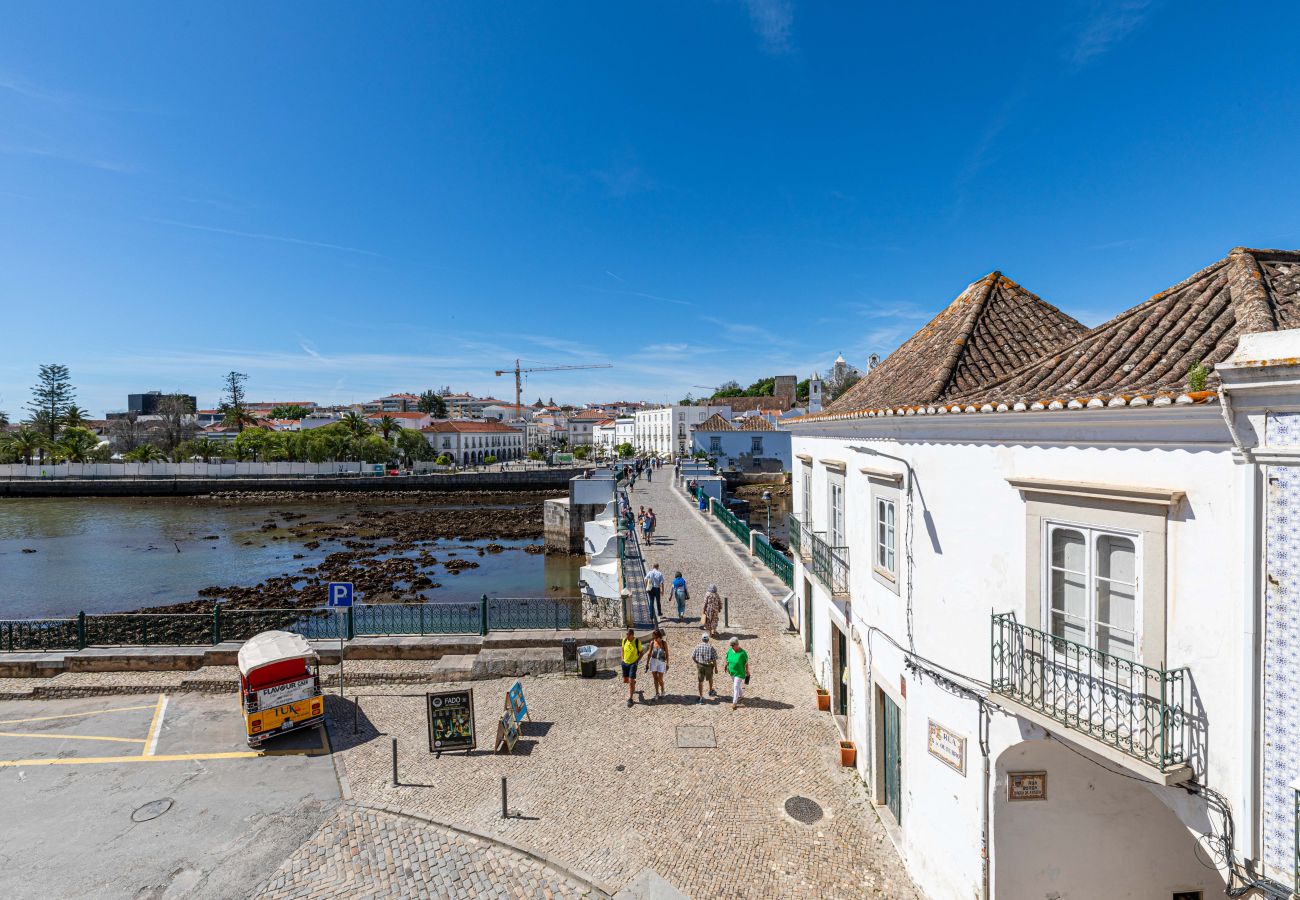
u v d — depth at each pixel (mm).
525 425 138875
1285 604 4316
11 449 80750
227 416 100250
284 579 32344
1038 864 6770
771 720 12539
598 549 30266
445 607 17375
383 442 88062
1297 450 4180
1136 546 5285
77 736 12141
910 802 8180
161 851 8703
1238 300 5934
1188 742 4957
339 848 8750
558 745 11617
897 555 8492
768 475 68438
